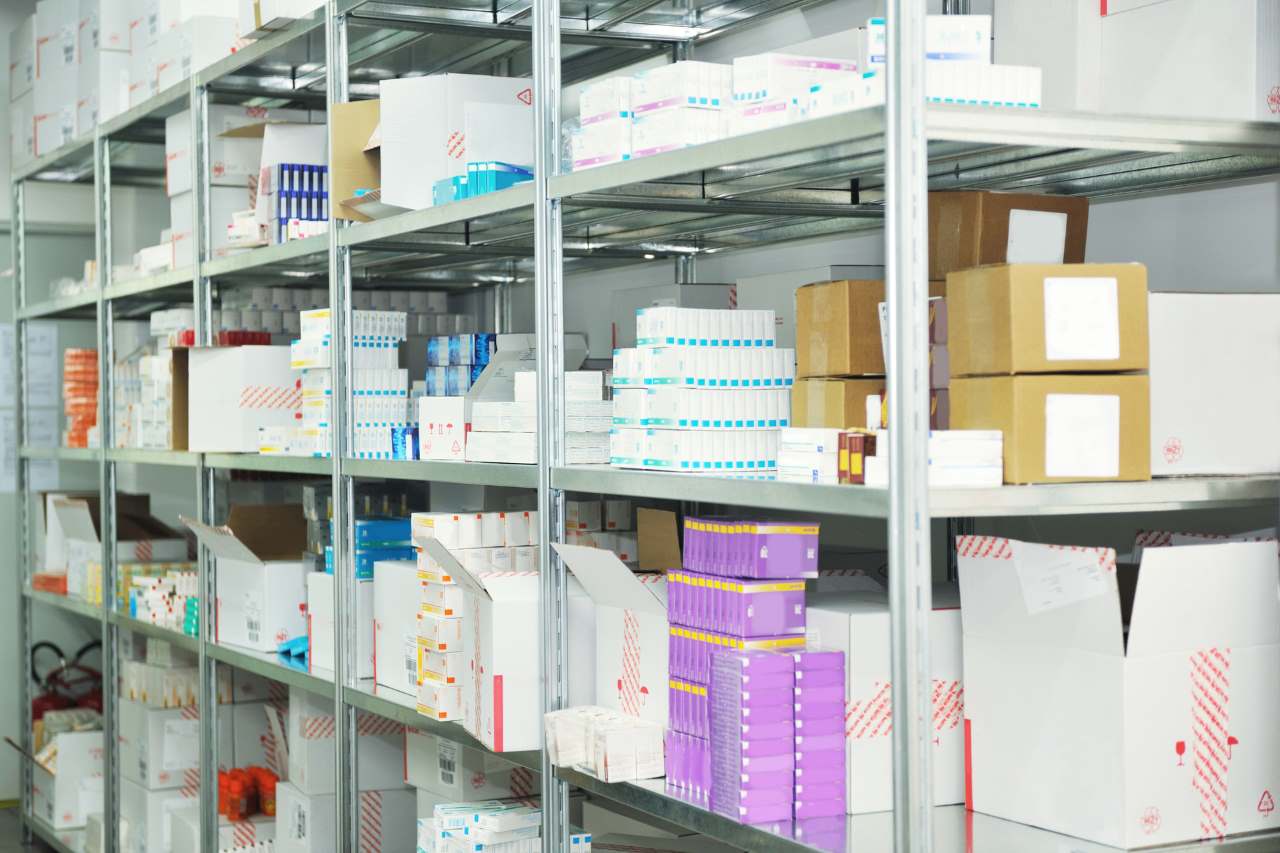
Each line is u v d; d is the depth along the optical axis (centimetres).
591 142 243
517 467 263
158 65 438
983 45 191
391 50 353
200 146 403
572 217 295
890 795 210
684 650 223
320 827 357
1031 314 186
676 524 272
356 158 326
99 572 496
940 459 182
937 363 203
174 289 464
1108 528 257
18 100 561
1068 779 195
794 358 237
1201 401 205
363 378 326
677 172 217
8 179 605
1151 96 212
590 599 260
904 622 175
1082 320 188
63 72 514
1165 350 203
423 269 403
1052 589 192
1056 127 188
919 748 175
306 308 443
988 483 184
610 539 296
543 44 252
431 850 283
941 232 222
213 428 384
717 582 214
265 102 422
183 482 617
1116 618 185
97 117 484
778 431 235
